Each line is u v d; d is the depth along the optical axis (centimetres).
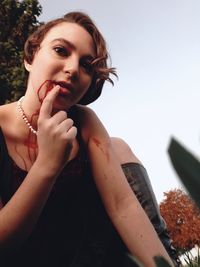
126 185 58
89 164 64
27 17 509
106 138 65
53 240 60
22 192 45
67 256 61
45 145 47
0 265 50
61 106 59
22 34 505
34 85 61
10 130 62
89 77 62
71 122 48
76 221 62
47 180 45
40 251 59
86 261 61
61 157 47
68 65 59
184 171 7
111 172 60
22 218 45
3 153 59
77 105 68
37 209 46
